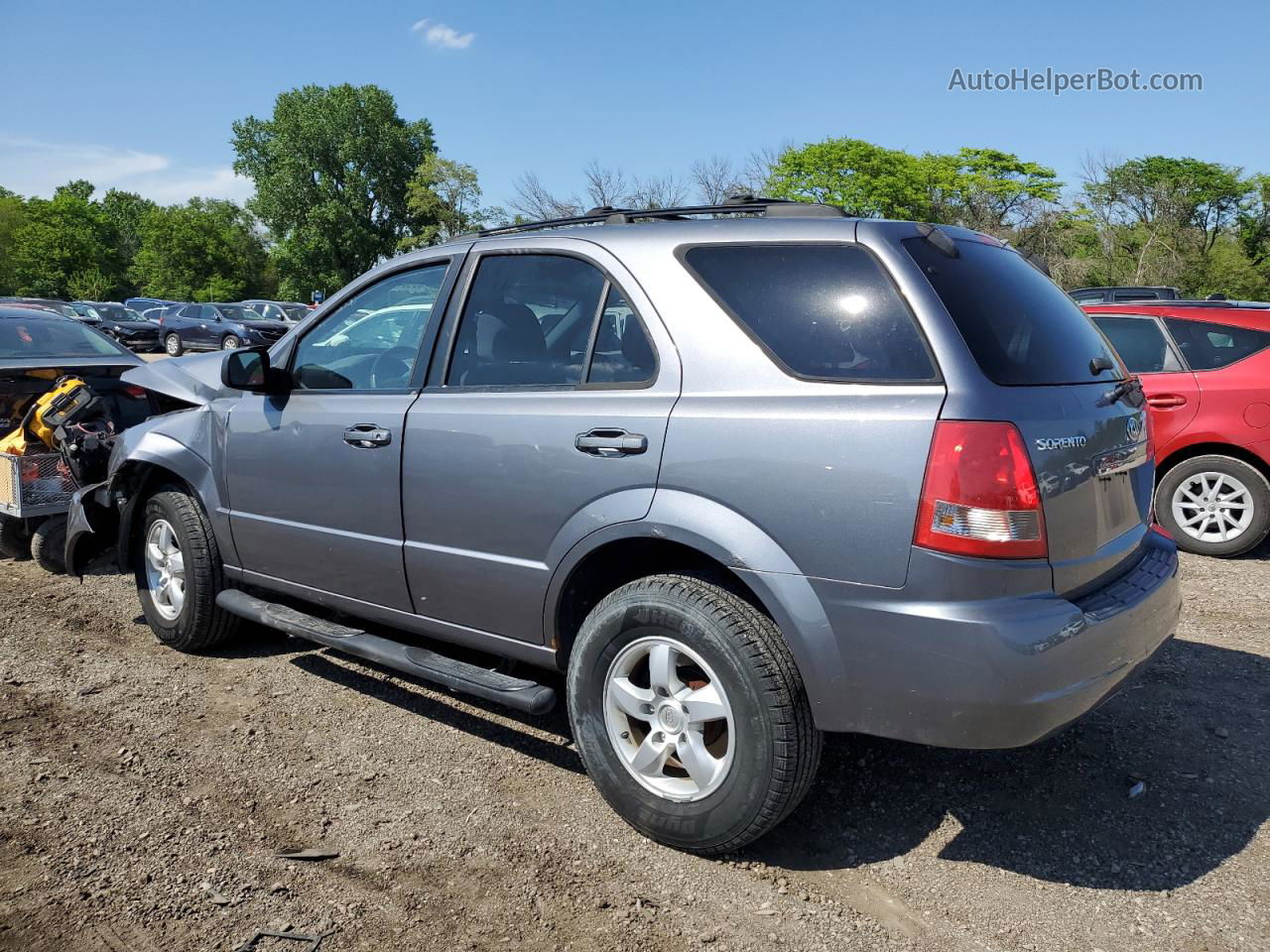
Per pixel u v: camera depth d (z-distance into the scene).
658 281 2.92
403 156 67.31
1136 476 2.98
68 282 92.62
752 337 2.73
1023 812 3.07
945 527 2.36
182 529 4.29
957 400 2.40
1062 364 2.74
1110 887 2.67
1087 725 3.68
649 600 2.76
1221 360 6.14
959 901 2.61
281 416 3.85
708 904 2.59
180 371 4.52
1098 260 46.34
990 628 2.33
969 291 2.65
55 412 5.59
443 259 3.55
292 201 66.75
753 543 2.58
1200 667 4.25
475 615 3.28
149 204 120.62
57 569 5.84
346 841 2.90
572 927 2.49
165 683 4.14
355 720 3.78
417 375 3.46
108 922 2.49
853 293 2.64
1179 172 56.59
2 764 3.37
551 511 2.98
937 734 2.42
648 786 2.85
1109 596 2.62
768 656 2.58
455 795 3.19
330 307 3.90
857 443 2.46
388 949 2.40
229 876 2.71
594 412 2.91
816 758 2.63
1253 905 2.57
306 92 67.00
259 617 3.92
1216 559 6.21
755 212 3.04
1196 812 3.06
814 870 2.76
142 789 3.21
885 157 50.53
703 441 2.68
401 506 3.40
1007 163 53.03
